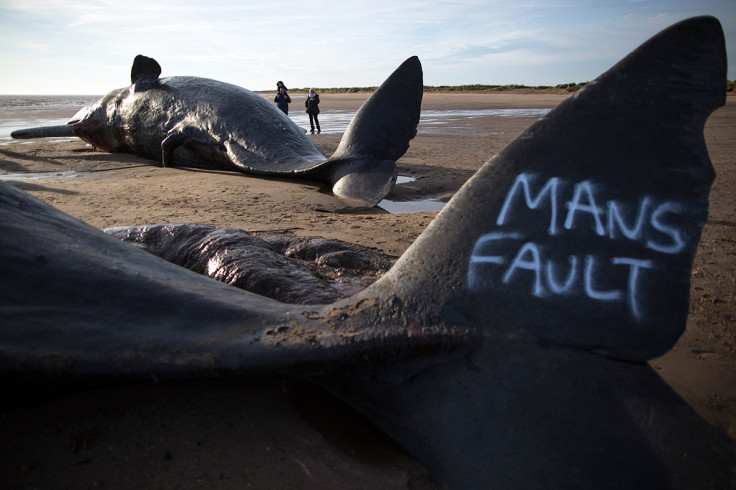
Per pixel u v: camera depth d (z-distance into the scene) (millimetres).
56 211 2270
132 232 3428
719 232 4926
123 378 1538
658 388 1588
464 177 8641
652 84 1816
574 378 1590
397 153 7473
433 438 1596
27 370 1490
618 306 1718
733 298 3336
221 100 9102
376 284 1954
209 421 1827
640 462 1425
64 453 1647
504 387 1588
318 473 1652
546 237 1803
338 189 6930
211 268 2928
